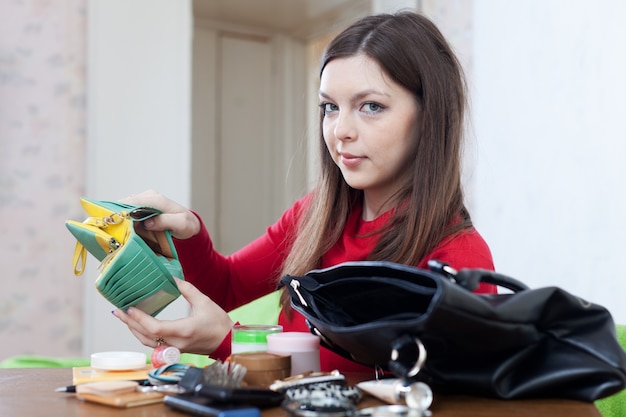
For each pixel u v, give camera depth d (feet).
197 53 14.21
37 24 9.59
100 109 9.48
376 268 2.31
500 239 7.91
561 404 2.25
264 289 4.42
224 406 2.01
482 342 2.18
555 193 7.12
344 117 3.24
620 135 6.31
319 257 3.83
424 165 3.34
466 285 2.18
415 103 3.33
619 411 3.81
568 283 6.98
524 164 7.55
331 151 3.37
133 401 2.14
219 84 14.42
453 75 3.50
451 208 3.43
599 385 2.26
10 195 9.41
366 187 3.36
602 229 6.54
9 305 9.35
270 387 2.23
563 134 7.02
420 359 2.06
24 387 2.50
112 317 9.36
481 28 8.23
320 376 2.34
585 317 2.35
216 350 3.07
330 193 3.82
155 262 2.90
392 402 2.14
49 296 9.50
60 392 2.39
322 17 13.98
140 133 9.64
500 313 2.12
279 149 14.88
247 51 14.74
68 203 9.64
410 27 3.39
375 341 2.20
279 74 14.87
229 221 14.44
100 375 2.58
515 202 7.69
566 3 6.94
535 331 2.29
